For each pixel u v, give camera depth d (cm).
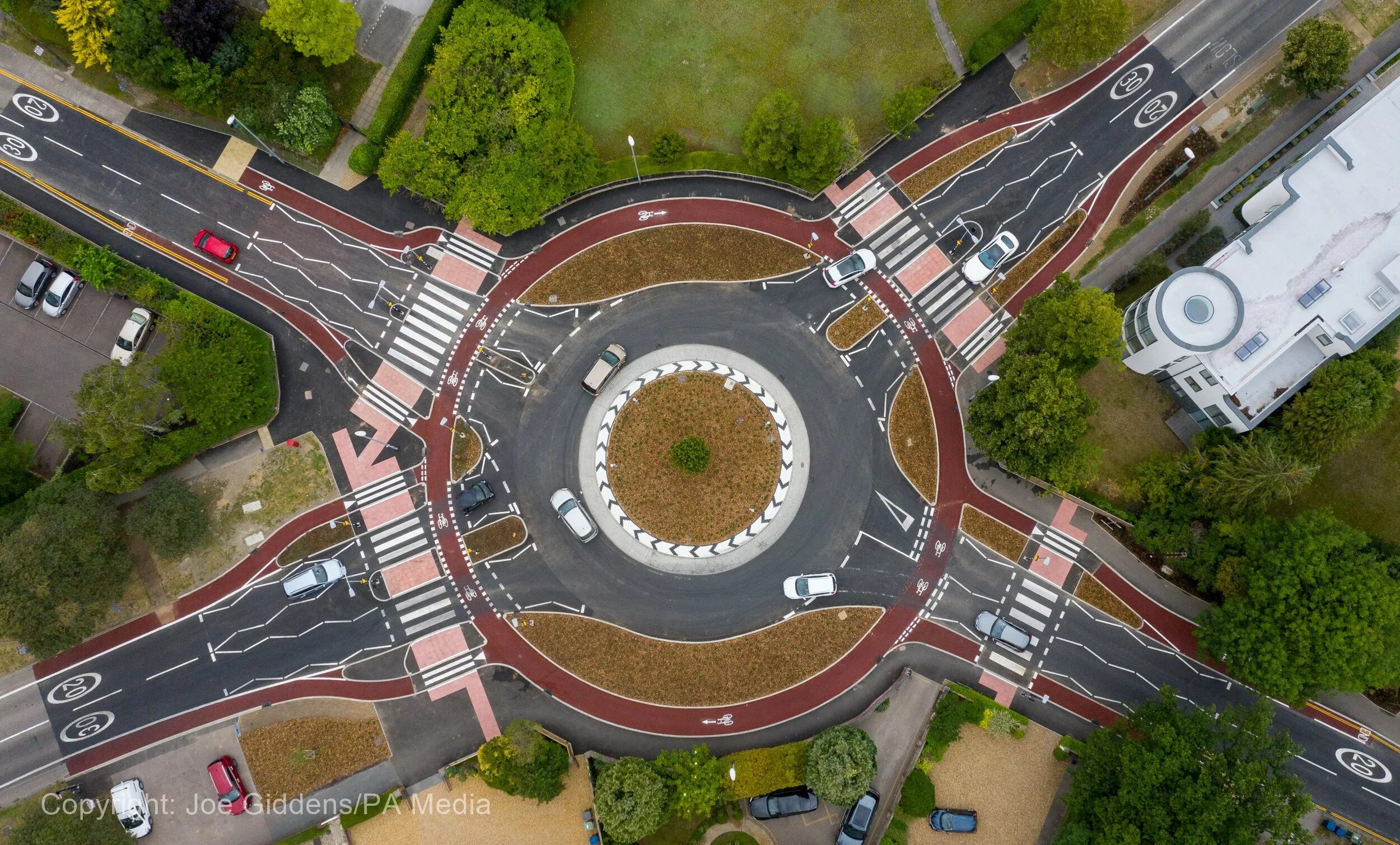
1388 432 6438
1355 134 5978
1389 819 6188
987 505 6512
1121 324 5662
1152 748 5678
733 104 6719
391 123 6531
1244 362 5903
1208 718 5631
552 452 6525
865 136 6712
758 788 6003
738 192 6706
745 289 6650
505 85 6344
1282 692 5644
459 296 6662
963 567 6469
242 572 6419
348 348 6625
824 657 6378
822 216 6700
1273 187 6166
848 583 6450
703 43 6700
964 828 6103
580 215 6694
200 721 6309
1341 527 5822
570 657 6378
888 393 6588
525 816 6206
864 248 6669
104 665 6322
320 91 6325
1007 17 6538
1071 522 6488
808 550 6469
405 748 6309
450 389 6594
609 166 6588
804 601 6425
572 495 6425
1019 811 6194
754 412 6544
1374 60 6694
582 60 6712
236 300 6619
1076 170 6700
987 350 6606
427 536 6469
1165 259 6588
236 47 6250
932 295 6650
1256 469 5722
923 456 6538
